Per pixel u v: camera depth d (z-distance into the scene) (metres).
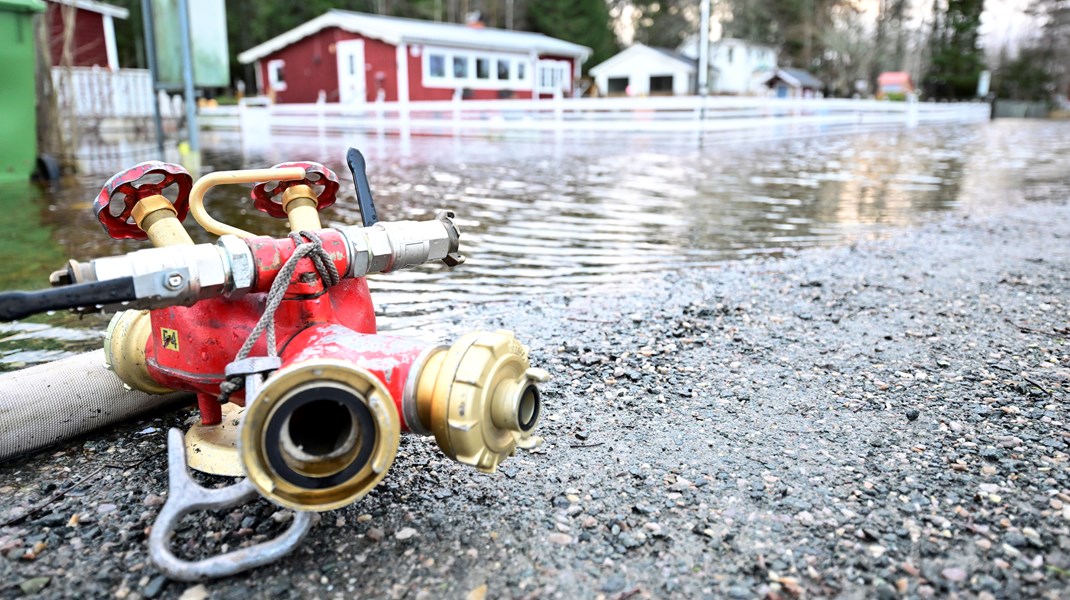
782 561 1.75
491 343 1.65
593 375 2.98
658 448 2.34
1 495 2.06
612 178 10.77
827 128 23.75
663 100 18.20
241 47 40.34
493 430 1.66
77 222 6.34
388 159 13.41
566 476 2.15
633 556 1.77
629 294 4.36
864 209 8.05
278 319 1.86
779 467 2.21
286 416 1.50
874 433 2.45
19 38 8.25
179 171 2.08
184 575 1.60
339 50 25.97
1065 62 54.06
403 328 3.71
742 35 47.91
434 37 24.78
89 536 1.86
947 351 3.27
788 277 4.78
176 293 1.64
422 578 1.69
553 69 31.33
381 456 1.55
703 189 9.66
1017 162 13.99
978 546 1.80
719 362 3.13
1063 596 1.62
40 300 1.46
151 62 10.47
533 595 1.63
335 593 1.64
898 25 50.91
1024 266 5.07
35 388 2.25
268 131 23.72
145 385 2.26
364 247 1.93
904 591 1.64
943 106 33.06
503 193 9.05
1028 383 2.87
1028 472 2.16
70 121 9.97
